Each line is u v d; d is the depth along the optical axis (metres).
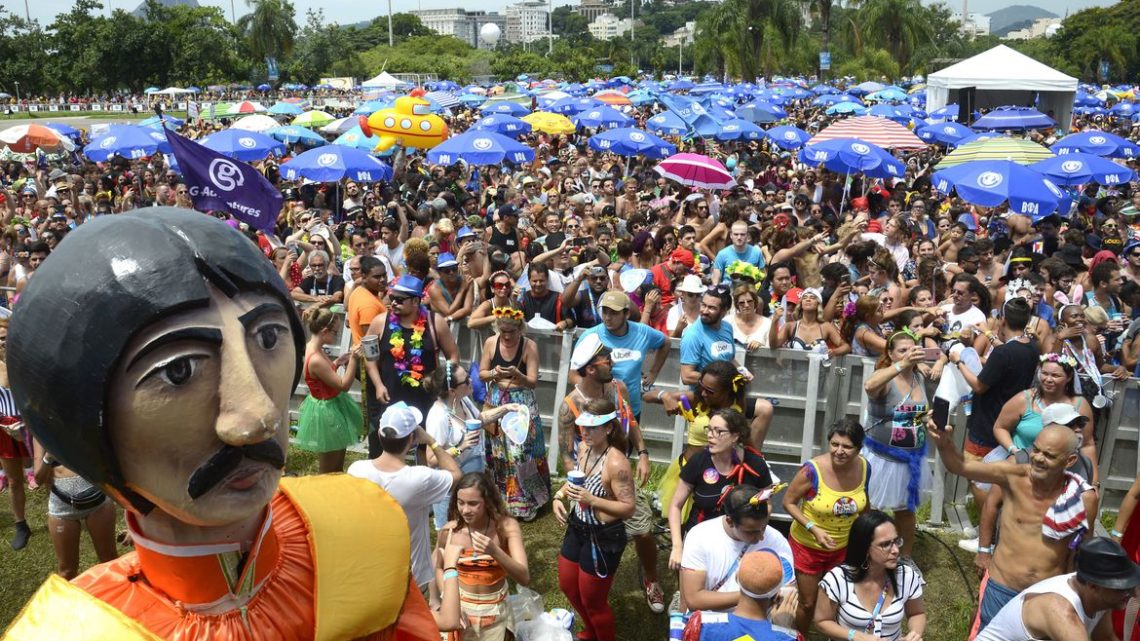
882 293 8.48
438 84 54.22
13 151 22.84
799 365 7.20
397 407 4.92
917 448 5.92
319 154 14.66
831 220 13.89
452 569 4.43
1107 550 3.73
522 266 10.32
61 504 5.37
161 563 1.79
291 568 1.96
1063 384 5.61
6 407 5.55
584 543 5.04
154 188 17.64
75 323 1.53
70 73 77.44
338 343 8.47
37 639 1.75
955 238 11.46
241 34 82.19
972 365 6.57
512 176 19.80
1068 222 13.90
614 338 6.77
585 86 52.94
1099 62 87.19
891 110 29.44
